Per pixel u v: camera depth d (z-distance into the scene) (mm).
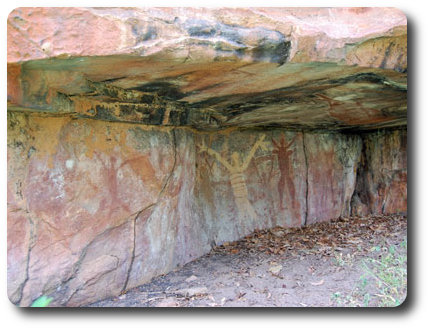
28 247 2354
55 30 1710
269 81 2443
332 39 2092
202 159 4562
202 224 4398
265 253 4223
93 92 2270
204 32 1880
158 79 2268
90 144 2725
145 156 3168
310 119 4246
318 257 3906
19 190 2312
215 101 2979
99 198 2771
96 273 2744
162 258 3436
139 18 1779
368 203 6504
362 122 4691
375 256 3748
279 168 5383
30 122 2383
